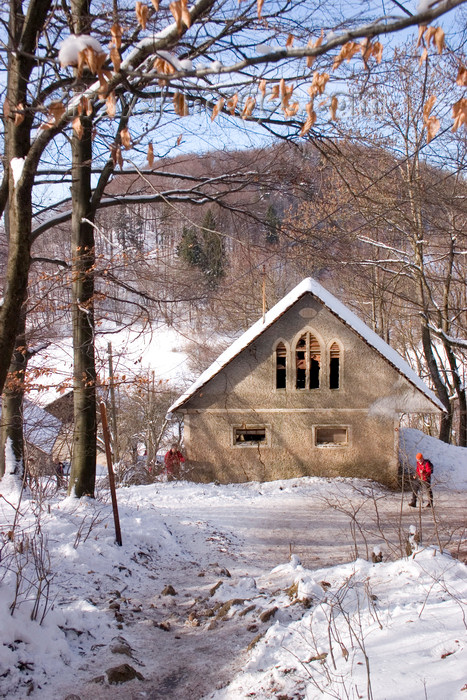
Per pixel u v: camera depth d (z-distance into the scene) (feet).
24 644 17.29
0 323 19.42
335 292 103.76
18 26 23.68
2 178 25.26
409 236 75.05
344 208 41.22
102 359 41.45
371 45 11.77
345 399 67.67
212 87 15.51
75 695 15.51
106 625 20.17
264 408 67.87
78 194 38.99
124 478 73.56
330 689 13.91
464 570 21.58
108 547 29.63
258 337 67.15
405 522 47.98
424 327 85.30
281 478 67.87
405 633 16.01
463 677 13.30
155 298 43.68
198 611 23.02
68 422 59.82
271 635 17.74
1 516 32.32
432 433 123.34
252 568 33.94
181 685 16.29
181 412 68.18
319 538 43.62
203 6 12.84
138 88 20.76
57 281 38.88
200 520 45.50
